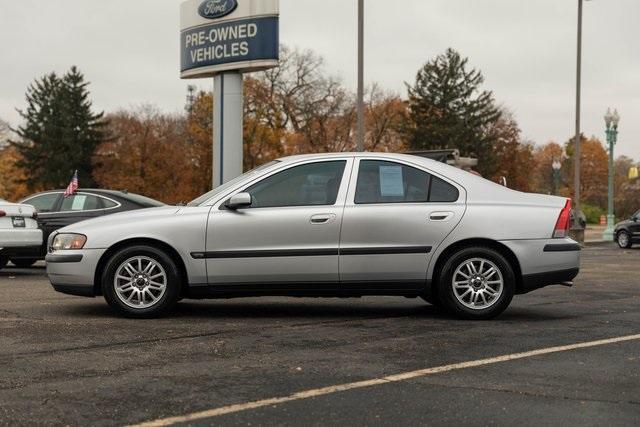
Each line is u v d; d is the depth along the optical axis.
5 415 4.18
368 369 5.33
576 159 29.64
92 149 72.62
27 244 11.97
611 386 4.88
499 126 78.44
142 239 7.43
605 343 6.32
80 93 73.06
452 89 69.69
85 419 4.12
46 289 10.35
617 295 10.05
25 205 12.10
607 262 17.97
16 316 7.64
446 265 7.41
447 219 7.39
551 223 7.51
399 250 7.35
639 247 27.59
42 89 75.50
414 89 70.94
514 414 4.25
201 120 60.12
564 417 4.19
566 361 5.61
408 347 6.13
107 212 13.30
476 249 7.42
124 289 7.44
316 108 60.28
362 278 7.38
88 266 7.38
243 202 7.25
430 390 4.77
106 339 6.39
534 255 7.45
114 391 4.70
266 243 7.34
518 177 79.44
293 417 4.19
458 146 68.56
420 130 68.56
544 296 9.90
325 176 7.55
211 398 4.56
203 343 6.25
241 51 18.72
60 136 72.25
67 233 7.53
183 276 7.50
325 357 5.73
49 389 4.74
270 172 7.55
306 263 7.33
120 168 69.19
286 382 4.96
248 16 18.62
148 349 5.98
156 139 67.19
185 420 4.12
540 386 4.86
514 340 6.45
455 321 7.49
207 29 19.33
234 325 7.18
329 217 7.36
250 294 7.47
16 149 78.94
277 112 59.28
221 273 7.35
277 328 7.02
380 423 4.08
